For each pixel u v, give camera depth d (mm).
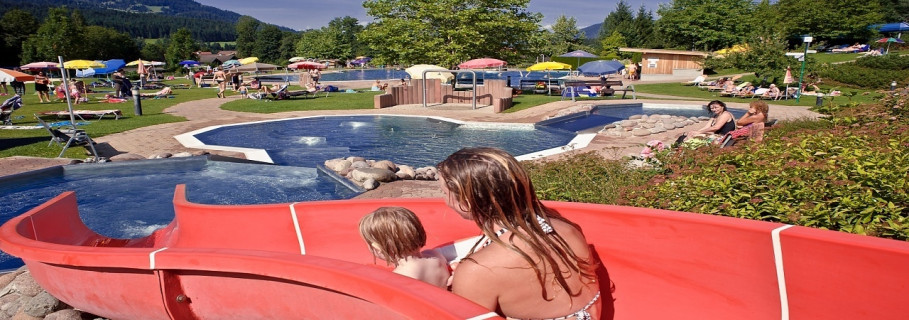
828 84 31406
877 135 6121
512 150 13094
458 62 30312
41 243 2961
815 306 1941
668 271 2320
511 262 1744
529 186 1802
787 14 53688
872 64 34500
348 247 3404
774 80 28422
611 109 21266
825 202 3785
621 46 78312
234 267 2229
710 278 2211
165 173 10211
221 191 8930
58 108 22812
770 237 2012
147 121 17859
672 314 2309
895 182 3760
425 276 2361
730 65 29281
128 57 89938
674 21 59688
